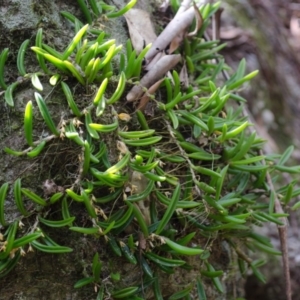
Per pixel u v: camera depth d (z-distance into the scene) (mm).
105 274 341
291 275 652
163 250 347
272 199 396
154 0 459
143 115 357
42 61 323
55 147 326
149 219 352
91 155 311
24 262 322
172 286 383
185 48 429
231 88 411
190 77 432
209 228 359
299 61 812
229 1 802
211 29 526
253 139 379
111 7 382
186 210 366
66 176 329
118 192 329
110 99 325
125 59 381
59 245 327
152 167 312
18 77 336
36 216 314
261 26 802
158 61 364
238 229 396
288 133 765
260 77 764
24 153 307
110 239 330
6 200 320
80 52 321
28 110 292
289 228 677
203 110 371
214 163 388
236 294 486
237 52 756
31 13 346
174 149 368
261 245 427
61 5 365
